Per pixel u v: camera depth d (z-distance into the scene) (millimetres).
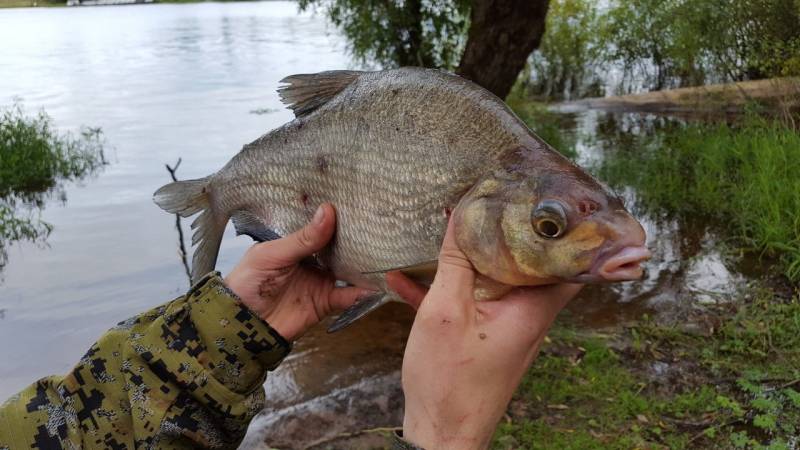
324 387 1237
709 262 1735
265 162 619
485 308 438
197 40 7914
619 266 421
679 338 1383
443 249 463
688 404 1168
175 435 416
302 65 5727
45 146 2826
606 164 2420
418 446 415
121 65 6047
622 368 1287
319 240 530
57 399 416
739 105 3135
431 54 2938
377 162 529
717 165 2176
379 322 1456
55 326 1592
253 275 506
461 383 419
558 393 1204
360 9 2852
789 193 1868
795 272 1589
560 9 4039
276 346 441
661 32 3838
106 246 2041
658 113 3459
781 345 1348
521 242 437
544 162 459
